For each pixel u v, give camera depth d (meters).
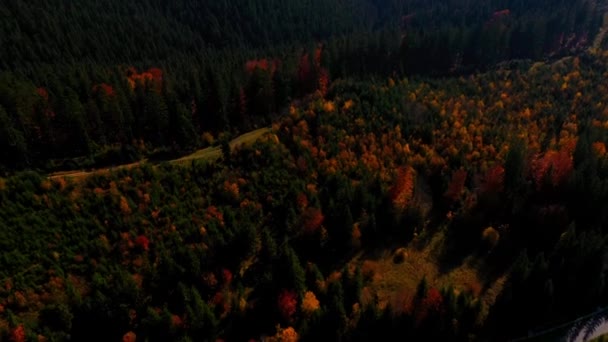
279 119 115.38
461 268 77.19
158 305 67.44
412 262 78.44
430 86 136.50
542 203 83.31
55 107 97.50
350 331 62.47
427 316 61.69
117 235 75.00
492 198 84.62
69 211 76.31
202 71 132.00
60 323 61.91
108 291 66.50
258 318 67.12
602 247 65.75
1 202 74.00
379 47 153.50
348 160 95.38
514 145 86.94
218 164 91.81
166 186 84.94
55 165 93.19
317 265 77.44
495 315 65.44
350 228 78.38
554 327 65.88
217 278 72.25
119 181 83.31
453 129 106.38
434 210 90.06
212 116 115.94
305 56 137.88
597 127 103.19
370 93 116.62
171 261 68.81
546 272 63.88
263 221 83.12
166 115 107.81
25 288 65.00
